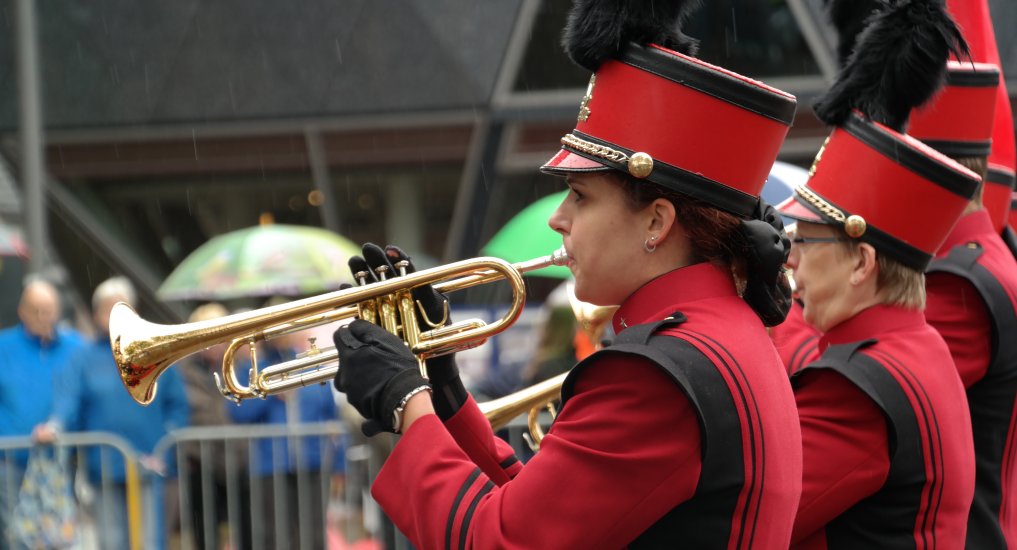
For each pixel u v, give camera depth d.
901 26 5.80
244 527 12.82
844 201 5.63
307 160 32.53
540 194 32.31
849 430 5.22
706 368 4.09
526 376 11.59
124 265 33.31
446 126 32.06
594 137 4.28
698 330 4.18
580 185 4.32
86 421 12.81
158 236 33.25
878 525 5.26
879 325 5.57
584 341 11.43
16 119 31.33
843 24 6.82
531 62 31.66
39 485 12.45
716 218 4.24
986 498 6.34
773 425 4.19
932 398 5.32
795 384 5.38
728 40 27.48
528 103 31.69
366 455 12.67
